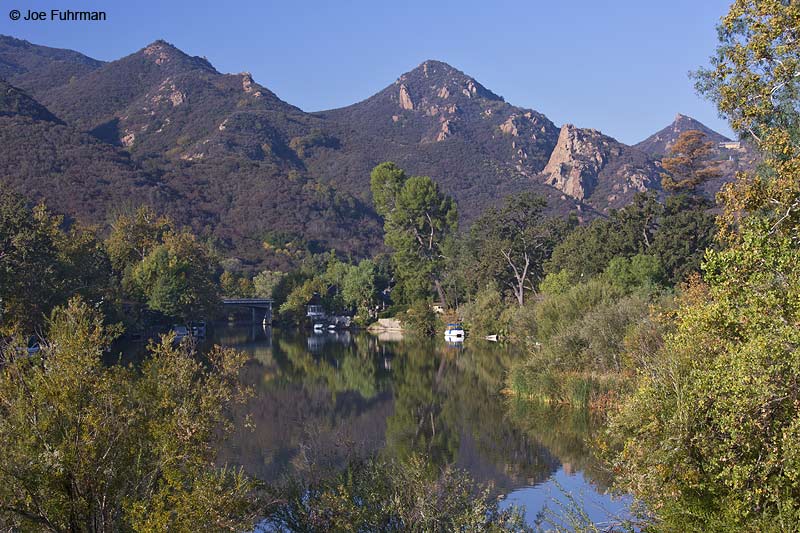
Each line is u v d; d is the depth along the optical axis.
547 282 70.69
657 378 14.43
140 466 12.62
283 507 15.30
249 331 100.56
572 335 38.06
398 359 60.97
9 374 12.25
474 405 37.41
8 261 51.50
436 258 98.31
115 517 12.49
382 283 112.88
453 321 87.12
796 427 10.71
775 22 15.11
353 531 14.18
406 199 94.12
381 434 30.34
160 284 75.56
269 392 42.38
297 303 108.31
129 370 13.77
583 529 16.27
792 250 12.51
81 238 70.00
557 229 91.12
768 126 17.61
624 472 14.79
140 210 88.06
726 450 12.20
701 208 65.31
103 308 63.03
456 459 26.27
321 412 35.62
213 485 12.46
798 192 14.33
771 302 11.53
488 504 15.70
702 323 12.70
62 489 11.94
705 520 12.61
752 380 11.32
